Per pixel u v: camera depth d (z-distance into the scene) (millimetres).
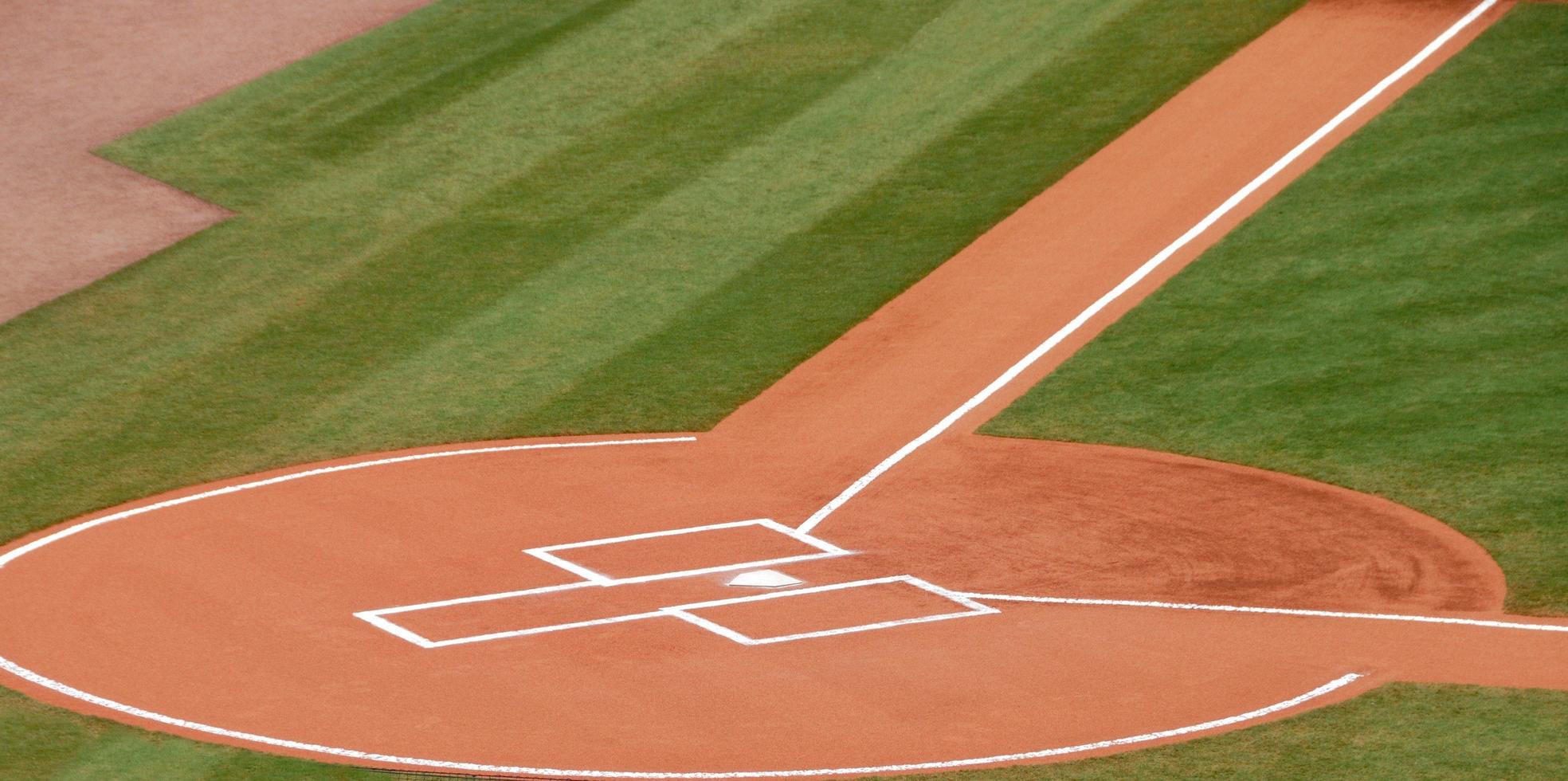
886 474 61062
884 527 56594
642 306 76062
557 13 103000
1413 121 85500
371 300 77562
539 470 62375
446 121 92375
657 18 101312
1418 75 89625
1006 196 82938
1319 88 89562
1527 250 73875
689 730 42906
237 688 45875
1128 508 57594
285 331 75500
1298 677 45500
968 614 49781
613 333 74000
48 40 101625
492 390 69812
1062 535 55594
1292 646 47406
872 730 42812
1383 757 41344
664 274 78438
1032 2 100812
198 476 63438
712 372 70375
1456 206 77875
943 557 54031
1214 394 66250
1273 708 43844
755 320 74500
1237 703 44062
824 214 82562
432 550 55375
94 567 55062
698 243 80812
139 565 55062
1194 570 52844
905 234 80500
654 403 68125
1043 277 76000
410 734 43000
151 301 78312
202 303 78062
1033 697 44531
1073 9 99812
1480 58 90562
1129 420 64812
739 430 65438
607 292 77312
